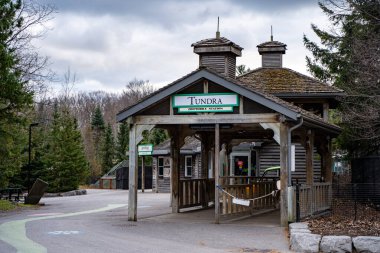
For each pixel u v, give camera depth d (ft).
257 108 55.52
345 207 65.98
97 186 181.78
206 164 79.20
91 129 245.86
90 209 78.18
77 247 40.73
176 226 54.75
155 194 124.77
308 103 86.28
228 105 56.24
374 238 40.01
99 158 213.05
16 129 91.45
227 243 43.88
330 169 73.61
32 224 56.54
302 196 55.36
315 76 102.58
